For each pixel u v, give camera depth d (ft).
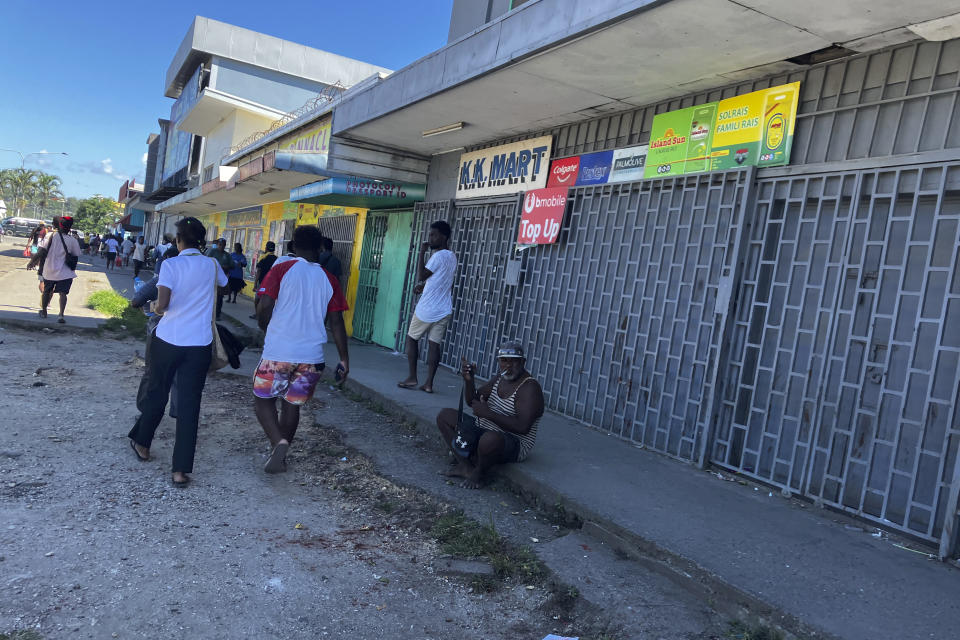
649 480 15.62
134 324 36.19
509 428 15.40
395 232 37.35
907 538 13.10
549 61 17.93
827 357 14.87
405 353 33.47
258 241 71.10
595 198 22.70
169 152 127.75
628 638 9.44
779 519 13.62
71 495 12.91
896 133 14.17
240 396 22.80
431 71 22.58
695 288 18.49
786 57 15.65
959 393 12.68
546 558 11.64
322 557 11.56
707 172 18.38
